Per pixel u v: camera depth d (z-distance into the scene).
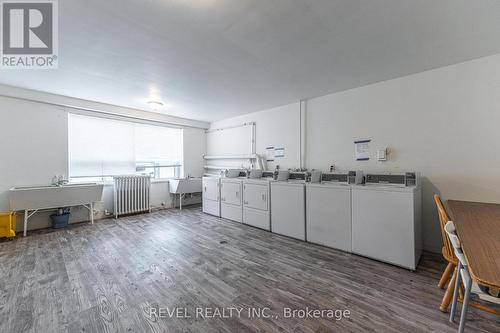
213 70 2.75
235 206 4.32
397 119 2.99
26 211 3.38
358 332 1.46
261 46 2.18
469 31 1.92
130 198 4.76
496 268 0.85
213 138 6.16
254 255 2.71
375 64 2.58
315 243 3.10
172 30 1.91
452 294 1.62
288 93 3.66
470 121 2.49
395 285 2.02
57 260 2.54
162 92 3.61
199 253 2.77
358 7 1.62
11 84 3.26
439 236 2.69
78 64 2.57
